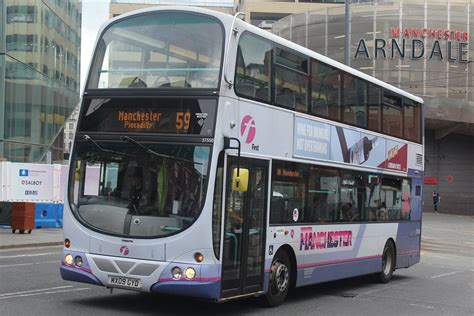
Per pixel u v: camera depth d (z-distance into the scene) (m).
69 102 40.06
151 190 8.38
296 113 10.26
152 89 8.66
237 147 8.45
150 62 8.84
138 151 8.55
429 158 58.62
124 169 8.59
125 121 8.73
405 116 15.13
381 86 13.68
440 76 54.62
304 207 10.52
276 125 9.67
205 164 8.16
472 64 54.97
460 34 55.03
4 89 29.50
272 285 9.71
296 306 10.18
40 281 11.31
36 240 19.48
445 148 58.47
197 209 8.08
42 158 33.84
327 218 11.29
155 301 9.80
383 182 13.80
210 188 8.09
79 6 42.78
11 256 15.72
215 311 9.23
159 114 8.55
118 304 9.37
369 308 10.41
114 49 9.12
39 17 32.88
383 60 55.00
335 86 11.66
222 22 8.59
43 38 33.66
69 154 9.11
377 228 13.46
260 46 9.32
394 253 14.49
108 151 8.73
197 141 8.26
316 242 10.89
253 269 9.10
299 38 59.16
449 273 17.23
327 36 57.22
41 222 24.08
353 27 56.06
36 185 23.97
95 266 8.45
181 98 8.47
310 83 10.73
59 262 14.55
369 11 55.78
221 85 8.34
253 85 9.09
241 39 8.80
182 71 8.60
